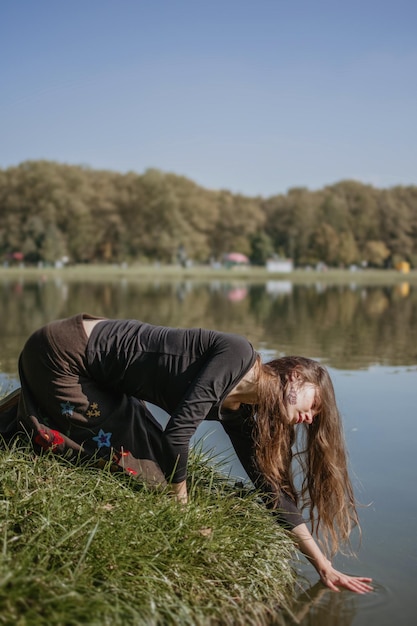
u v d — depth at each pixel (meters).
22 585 1.91
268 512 2.77
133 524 2.39
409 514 3.07
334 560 2.68
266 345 8.27
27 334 9.09
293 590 2.46
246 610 2.29
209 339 2.61
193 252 72.50
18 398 2.99
